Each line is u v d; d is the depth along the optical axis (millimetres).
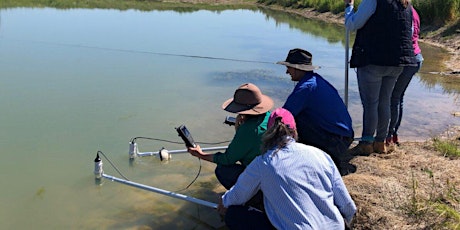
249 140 3631
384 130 4988
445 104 7426
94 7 21828
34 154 5332
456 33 12766
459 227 3385
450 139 5688
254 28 16266
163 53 11086
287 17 20375
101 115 6664
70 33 13742
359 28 4586
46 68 9320
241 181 2945
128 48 11602
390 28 4398
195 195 4500
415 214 3682
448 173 4422
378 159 4906
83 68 9414
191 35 14141
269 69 9695
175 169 5055
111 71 9219
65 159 5219
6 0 23125
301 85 4027
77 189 4578
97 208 4254
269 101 3715
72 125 6250
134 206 4293
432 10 13883
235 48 12125
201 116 6699
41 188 4578
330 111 3988
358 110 7168
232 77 8992
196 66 9812
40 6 21250
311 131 4012
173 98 7535
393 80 4711
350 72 9633
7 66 9414
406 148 5336
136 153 5285
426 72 9594
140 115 6691
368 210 3781
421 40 13195
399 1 4418
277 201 2760
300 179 2729
